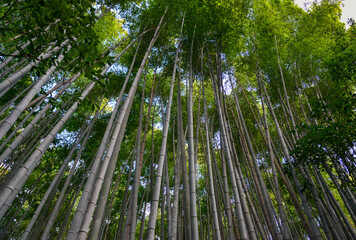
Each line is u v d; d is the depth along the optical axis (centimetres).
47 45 248
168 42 705
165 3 617
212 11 572
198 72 720
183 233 579
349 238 464
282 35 696
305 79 708
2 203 278
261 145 902
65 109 716
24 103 332
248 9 670
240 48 682
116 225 955
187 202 334
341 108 388
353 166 368
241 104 841
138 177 347
